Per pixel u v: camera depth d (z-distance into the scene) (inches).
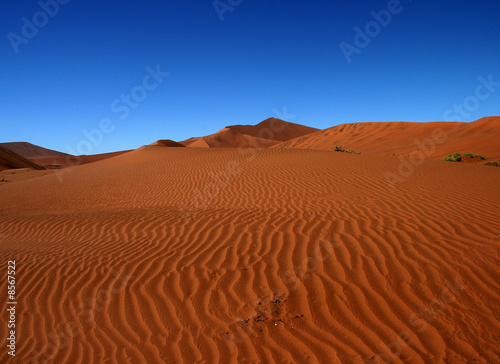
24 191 617.9
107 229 259.0
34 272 177.8
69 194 534.3
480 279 136.9
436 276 141.6
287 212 265.9
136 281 158.2
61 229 273.9
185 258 180.2
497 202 258.7
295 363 102.1
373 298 131.0
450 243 172.6
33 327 130.9
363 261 159.8
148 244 209.6
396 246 173.6
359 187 355.9
